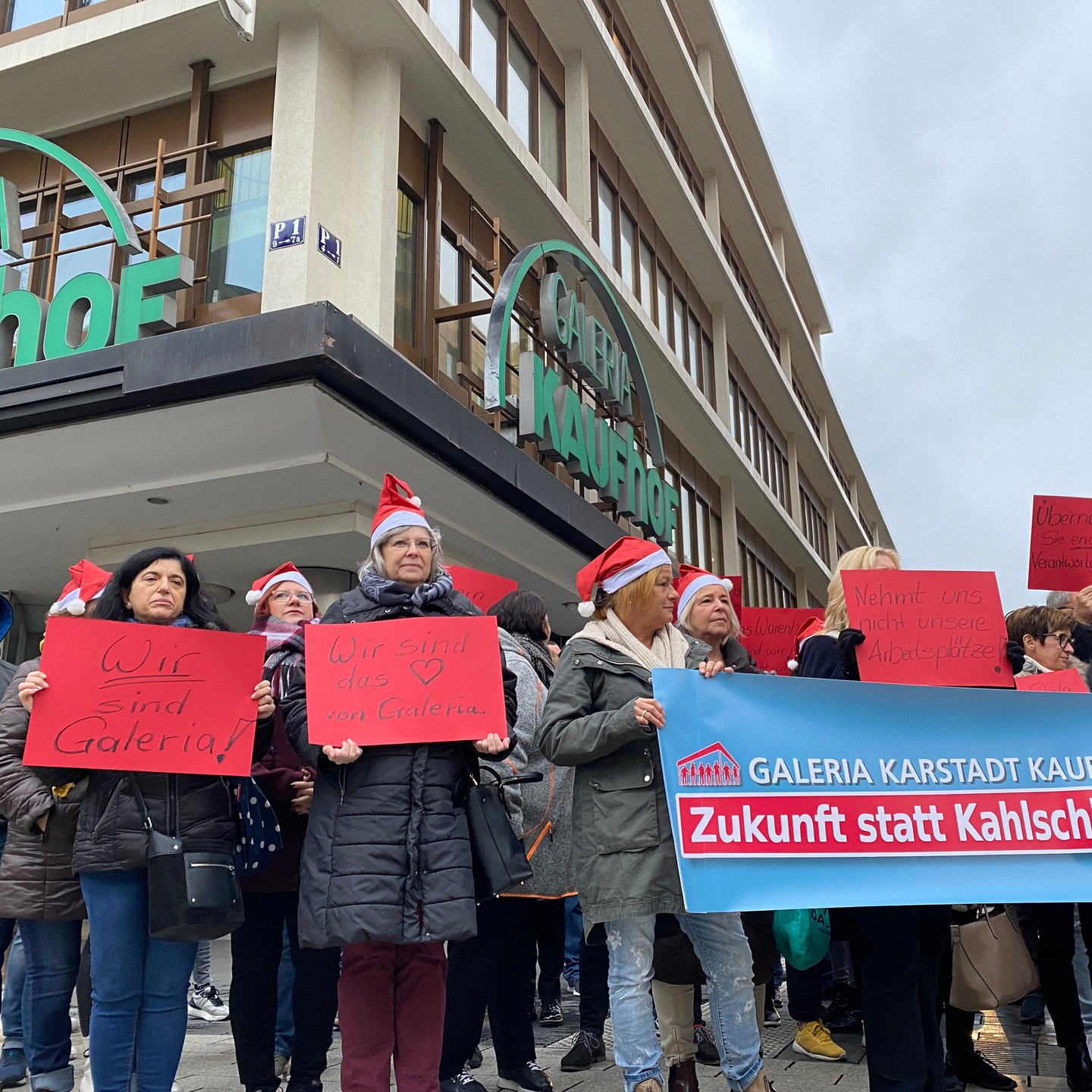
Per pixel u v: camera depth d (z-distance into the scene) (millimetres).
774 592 28312
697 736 3139
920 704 3383
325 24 9391
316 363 6781
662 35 19281
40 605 11375
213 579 10258
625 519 13789
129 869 2830
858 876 3137
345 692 2949
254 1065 3457
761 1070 3160
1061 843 3328
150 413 7355
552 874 3855
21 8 10773
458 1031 3584
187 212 9438
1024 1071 4250
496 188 12375
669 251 19953
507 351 10844
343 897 2748
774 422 28672
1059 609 5039
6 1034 3945
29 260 8891
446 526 9805
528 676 4066
